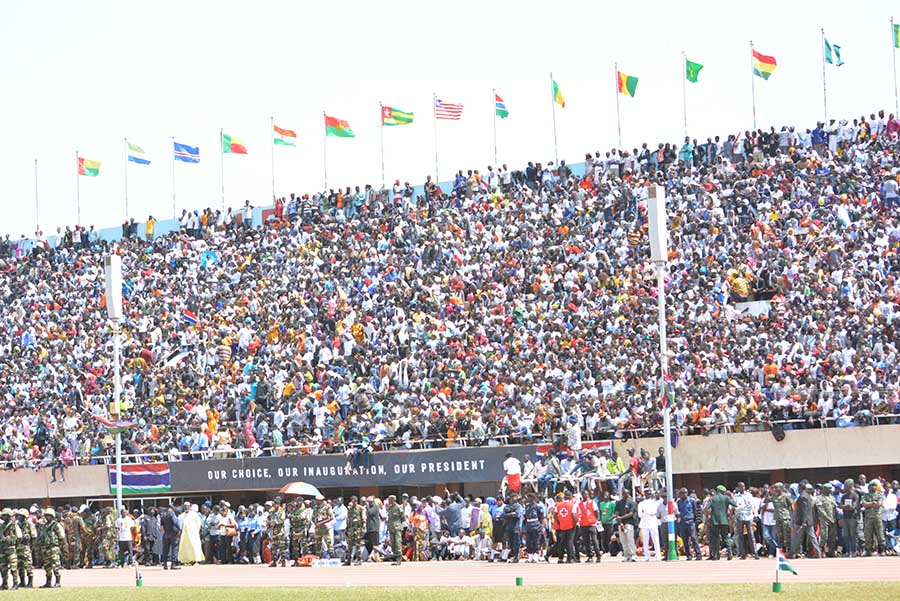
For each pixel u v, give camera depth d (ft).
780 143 262.26
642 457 165.89
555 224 261.03
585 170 284.82
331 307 249.96
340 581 136.56
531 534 151.84
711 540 144.36
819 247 222.69
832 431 172.65
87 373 256.73
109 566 181.88
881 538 141.08
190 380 240.94
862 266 213.87
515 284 241.55
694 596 103.96
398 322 240.32
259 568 164.66
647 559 147.43
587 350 204.95
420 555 166.30
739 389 182.09
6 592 139.54
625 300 220.43
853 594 100.83
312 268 275.80
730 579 119.14
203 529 180.24
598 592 109.91
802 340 194.59
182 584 143.23
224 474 208.74
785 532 143.43
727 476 191.21
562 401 189.16
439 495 206.08
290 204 309.01
